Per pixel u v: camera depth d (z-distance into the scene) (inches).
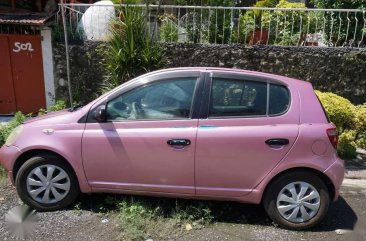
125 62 305.6
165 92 178.7
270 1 394.3
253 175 172.2
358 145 283.9
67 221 177.9
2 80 360.5
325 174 170.1
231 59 329.4
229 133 170.6
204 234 170.6
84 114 181.5
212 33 344.2
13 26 348.5
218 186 174.9
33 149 182.4
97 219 180.2
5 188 212.8
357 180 241.3
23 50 354.0
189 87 177.6
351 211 198.2
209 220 180.2
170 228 174.1
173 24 345.1
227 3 355.6
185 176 174.7
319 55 318.0
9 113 366.3
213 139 170.6
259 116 173.2
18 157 184.2
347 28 326.6
